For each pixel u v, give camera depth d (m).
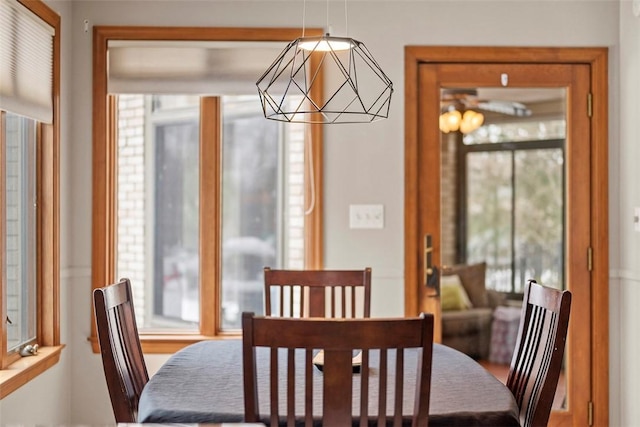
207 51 4.04
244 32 4.01
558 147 4.14
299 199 4.30
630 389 3.92
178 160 4.30
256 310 4.35
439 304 4.12
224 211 4.34
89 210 4.02
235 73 4.04
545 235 4.16
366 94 4.05
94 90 4.01
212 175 4.15
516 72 4.10
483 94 4.12
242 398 2.32
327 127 4.07
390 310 4.08
